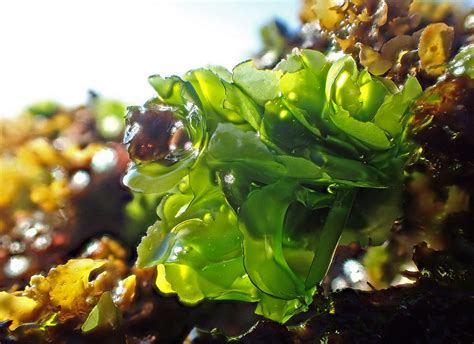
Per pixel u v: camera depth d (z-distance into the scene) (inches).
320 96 5.9
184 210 6.1
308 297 5.9
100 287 6.8
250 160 5.8
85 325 6.2
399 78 6.9
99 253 8.2
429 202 6.4
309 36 8.8
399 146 6.0
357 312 6.1
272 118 5.9
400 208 6.2
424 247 6.4
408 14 7.4
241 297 6.2
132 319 6.9
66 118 15.9
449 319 6.0
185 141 6.3
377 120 5.9
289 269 5.8
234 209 5.8
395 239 6.9
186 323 7.1
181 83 6.0
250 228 5.7
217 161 5.8
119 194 9.9
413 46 7.0
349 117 5.7
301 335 6.0
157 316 7.0
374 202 6.1
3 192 11.7
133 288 7.0
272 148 5.9
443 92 6.1
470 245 6.3
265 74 6.0
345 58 5.9
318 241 5.8
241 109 6.0
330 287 7.2
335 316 6.1
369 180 5.8
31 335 6.1
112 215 9.6
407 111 6.0
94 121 15.0
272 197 5.8
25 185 11.8
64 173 11.7
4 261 9.2
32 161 12.2
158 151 6.3
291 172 5.7
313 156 5.8
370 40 7.3
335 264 7.3
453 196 6.4
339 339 5.9
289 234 5.9
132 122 6.4
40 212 10.8
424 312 6.0
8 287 8.1
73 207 10.0
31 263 9.1
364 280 7.2
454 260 6.3
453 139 6.1
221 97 6.0
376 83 6.0
